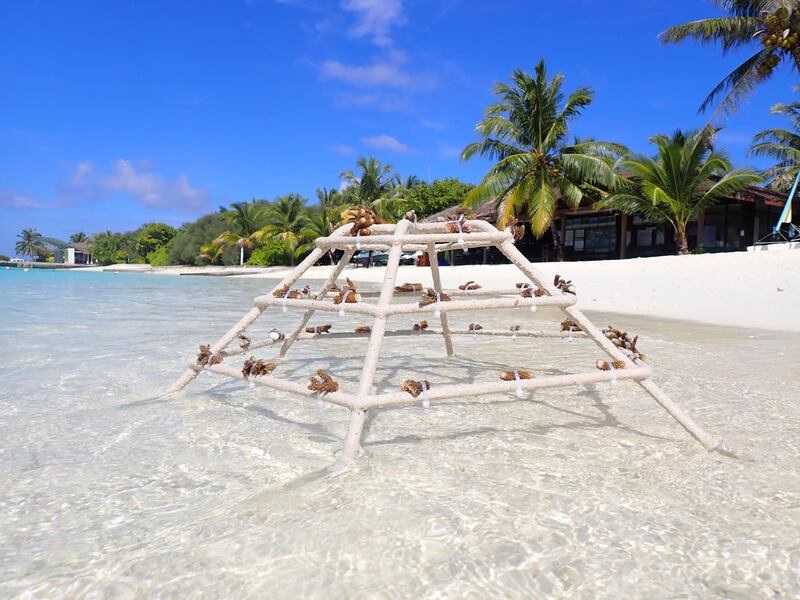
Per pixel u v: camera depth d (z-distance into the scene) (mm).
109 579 1362
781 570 1406
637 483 1950
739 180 20797
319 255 3016
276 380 2480
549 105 25469
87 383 3590
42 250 136875
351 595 1290
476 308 2357
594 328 2498
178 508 1753
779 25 18844
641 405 3107
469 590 1312
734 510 1741
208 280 30859
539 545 1510
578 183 26719
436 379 3869
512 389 2229
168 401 3123
